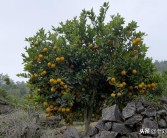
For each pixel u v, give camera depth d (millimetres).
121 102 4918
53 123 5723
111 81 4754
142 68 4824
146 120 4094
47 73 5102
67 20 5492
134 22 5137
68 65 5172
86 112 5270
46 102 5004
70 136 4340
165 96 5074
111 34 5078
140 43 5051
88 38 5316
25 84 5582
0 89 9125
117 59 4922
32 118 5059
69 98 4824
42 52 5121
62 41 5148
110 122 4191
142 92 4848
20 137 4621
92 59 5141
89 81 5211
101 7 5410
